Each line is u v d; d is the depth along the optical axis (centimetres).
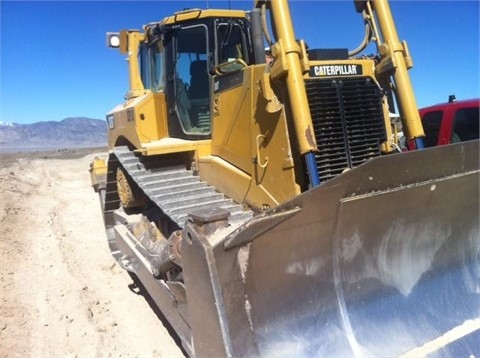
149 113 474
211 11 433
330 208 264
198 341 261
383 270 309
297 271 271
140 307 470
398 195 287
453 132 744
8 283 512
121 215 539
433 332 304
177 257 306
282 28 319
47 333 409
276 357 254
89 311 454
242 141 377
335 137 348
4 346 381
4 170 1380
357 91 360
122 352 385
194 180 429
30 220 816
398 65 363
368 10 391
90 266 591
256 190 362
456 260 345
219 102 405
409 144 366
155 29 462
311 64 341
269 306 259
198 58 446
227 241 235
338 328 281
